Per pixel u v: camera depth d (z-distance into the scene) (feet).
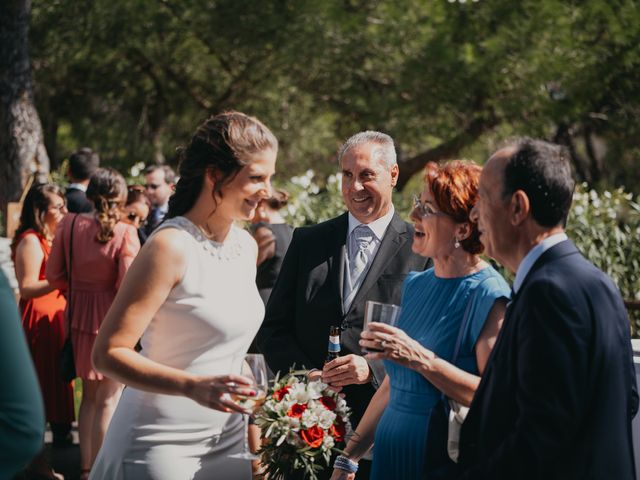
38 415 5.70
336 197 26.76
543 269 7.02
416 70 43.01
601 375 6.79
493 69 41.91
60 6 47.70
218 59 51.08
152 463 8.52
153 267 8.14
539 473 6.80
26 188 32.63
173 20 47.93
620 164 55.77
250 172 8.38
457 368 8.39
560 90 46.83
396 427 8.99
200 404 7.91
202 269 8.39
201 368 8.49
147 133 56.85
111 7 46.75
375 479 9.18
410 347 8.26
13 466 5.70
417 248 9.30
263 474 9.15
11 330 5.63
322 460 11.27
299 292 12.40
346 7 47.19
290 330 12.60
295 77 49.52
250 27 46.29
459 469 7.57
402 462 8.87
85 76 53.93
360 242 12.43
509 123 47.50
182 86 53.16
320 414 8.96
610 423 6.78
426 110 46.11
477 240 8.91
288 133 54.24
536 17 41.22
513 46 41.57
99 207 17.04
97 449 16.96
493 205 7.36
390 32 44.04
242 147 8.30
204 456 8.72
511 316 7.20
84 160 22.61
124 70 52.95
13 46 38.42
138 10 46.60
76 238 17.11
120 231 17.15
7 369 5.58
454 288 8.98
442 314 8.92
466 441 7.54
